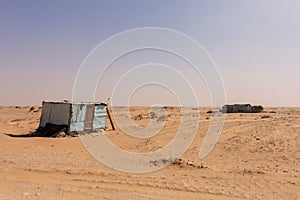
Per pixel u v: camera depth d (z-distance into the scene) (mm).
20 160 12891
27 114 55312
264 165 12836
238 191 8852
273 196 8438
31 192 8250
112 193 8430
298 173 11242
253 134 22109
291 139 19781
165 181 9812
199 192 8695
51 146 18094
